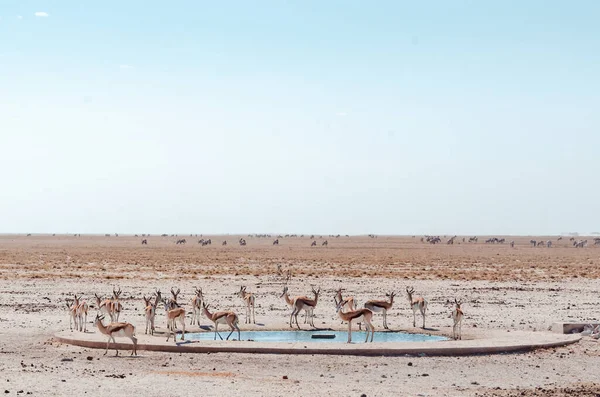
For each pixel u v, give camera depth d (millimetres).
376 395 19594
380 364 24297
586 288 58750
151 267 83375
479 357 25703
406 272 76625
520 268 86312
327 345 26531
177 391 19812
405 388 20641
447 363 24578
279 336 30797
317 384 21047
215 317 29266
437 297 50500
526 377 22422
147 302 33750
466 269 83562
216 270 78500
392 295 33250
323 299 48125
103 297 48500
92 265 85750
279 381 21422
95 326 33750
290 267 86062
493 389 20625
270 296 50656
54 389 19906
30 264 85688
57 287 56781
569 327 32438
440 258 111188
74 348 27344
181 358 25203
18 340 29469
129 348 26750
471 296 51562
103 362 24406
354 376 22328
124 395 19250
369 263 95188
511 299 49562
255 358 25219
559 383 21578
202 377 21859
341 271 77250
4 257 102625
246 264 92562
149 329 31750
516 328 34000
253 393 19672
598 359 25500
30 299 47469
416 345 26531
